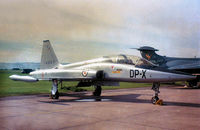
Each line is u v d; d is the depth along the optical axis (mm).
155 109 8031
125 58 10719
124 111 7566
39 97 12328
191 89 21203
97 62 11750
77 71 11211
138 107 8539
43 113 7191
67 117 6488
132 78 9969
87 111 7570
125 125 5469
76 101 10570
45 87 20156
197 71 24531
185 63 25344
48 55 15008
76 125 5484
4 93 14555
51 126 5395
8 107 8547
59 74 11328
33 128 5211
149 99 11531
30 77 12914
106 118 6336
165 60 27359
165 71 9070
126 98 12031
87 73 10867
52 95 11516
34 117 6512
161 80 9070
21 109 8031
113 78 10773
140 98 12047
